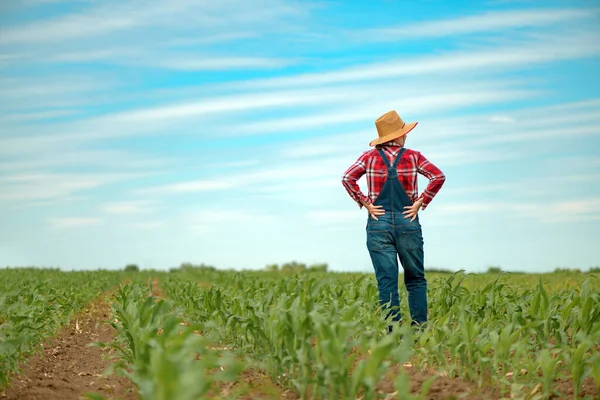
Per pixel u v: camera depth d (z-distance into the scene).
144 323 5.43
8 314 6.92
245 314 7.14
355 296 8.41
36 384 5.79
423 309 7.91
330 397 4.60
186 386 3.03
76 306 11.31
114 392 5.45
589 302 6.05
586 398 4.67
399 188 7.73
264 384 5.19
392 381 5.22
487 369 5.62
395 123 7.89
